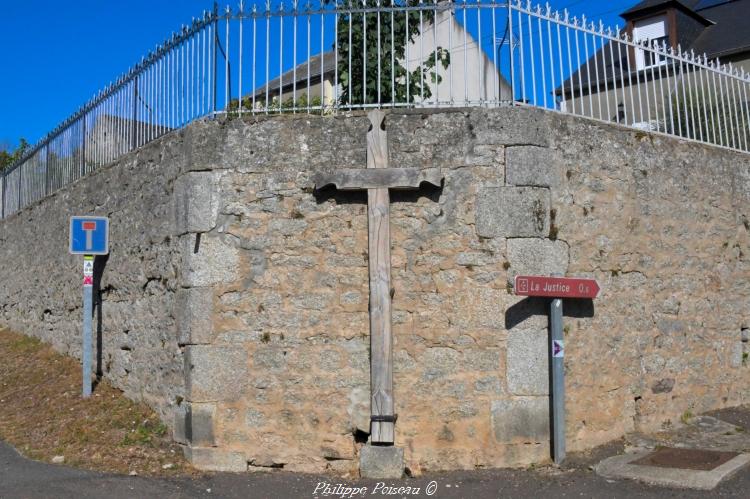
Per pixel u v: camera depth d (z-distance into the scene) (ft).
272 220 21.39
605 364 22.49
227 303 21.30
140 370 25.12
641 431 23.40
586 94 27.12
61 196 33.94
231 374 21.11
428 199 21.06
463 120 21.17
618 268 23.15
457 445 20.47
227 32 22.39
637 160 24.08
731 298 27.17
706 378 25.88
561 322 20.59
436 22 25.82
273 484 19.67
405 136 21.22
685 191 25.59
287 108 22.27
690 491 18.33
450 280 20.83
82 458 21.47
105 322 28.19
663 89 27.09
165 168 23.90
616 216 23.21
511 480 19.45
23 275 39.09
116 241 27.50
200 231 21.45
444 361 20.66
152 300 24.41
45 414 25.71
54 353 33.30
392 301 20.84
